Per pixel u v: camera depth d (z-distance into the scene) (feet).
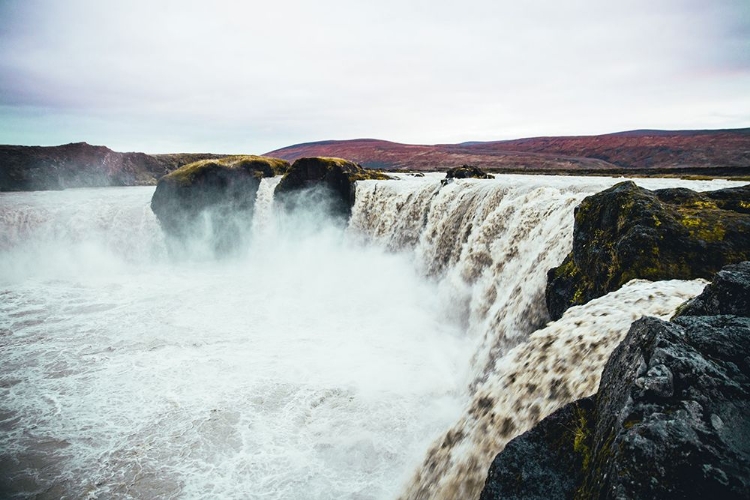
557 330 17.99
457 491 15.19
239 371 43.47
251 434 33.37
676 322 9.79
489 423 16.28
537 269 36.40
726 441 6.97
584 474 9.46
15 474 29.99
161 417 35.88
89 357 47.91
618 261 23.68
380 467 29.63
